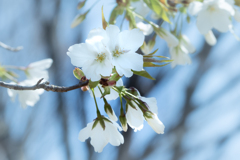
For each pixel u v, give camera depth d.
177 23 0.84
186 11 0.84
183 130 1.74
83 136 0.68
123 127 0.67
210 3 0.80
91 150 1.74
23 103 0.89
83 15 0.85
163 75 1.65
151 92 1.62
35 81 0.89
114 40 0.65
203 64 1.71
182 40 0.85
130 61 0.65
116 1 0.79
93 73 0.64
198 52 1.72
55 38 1.73
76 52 0.65
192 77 1.74
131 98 0.67
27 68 0.89
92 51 0.65
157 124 0.66
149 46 0.84
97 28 0.64
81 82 0.66
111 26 0.65
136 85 1.58
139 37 0.65
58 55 1.72
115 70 0.65
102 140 0.67
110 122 0.67
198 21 0.81
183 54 0.85
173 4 0.83
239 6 0.81
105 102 0.67
